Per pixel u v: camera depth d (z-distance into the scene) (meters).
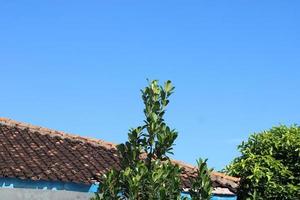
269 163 16.92
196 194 9.64
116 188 9.60
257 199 16.73
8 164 14.93
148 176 9.40
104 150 17.88
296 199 16.61
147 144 9.90
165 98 10.07
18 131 18.08
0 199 14.07
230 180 16.89
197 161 9.84
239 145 18.06
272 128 17.95
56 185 14.78
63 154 16.77
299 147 16.95
